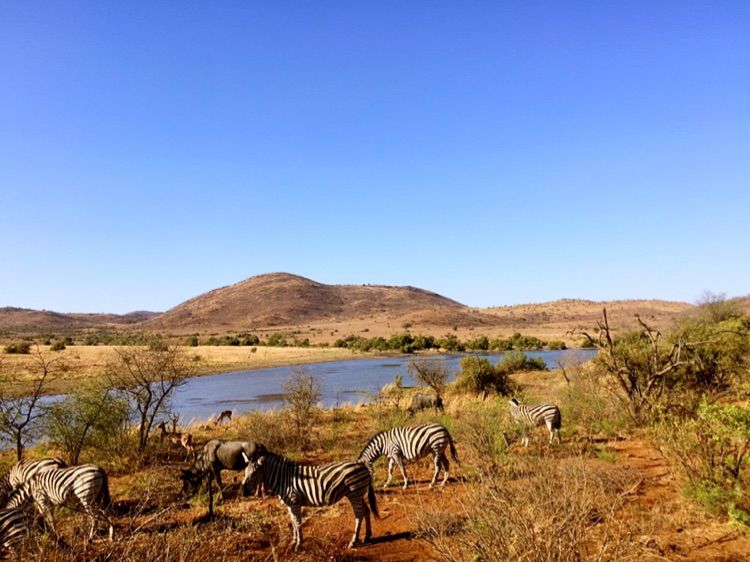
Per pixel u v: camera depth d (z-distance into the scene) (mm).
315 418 17516
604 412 14445
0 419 11547
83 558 6309
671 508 7609
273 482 7562
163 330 196500
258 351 72938
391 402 22516
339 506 9227
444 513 7602
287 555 7180
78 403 12625
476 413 14719
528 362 38812
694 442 8211
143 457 12922
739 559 5949
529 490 5617
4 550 6430
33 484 7918
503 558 4914
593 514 7039
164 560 6102
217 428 18500
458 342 83500
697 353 14062
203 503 9500
